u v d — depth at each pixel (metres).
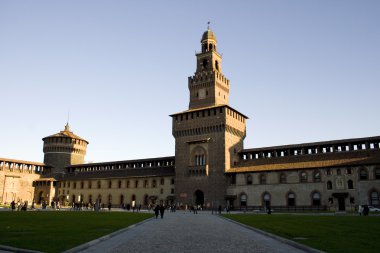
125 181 119.12
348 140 84.25
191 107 111.12
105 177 123.81
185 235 27.98
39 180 137.50
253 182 90.56
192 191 98.81
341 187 78.75
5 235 25.41
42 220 41.75
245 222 41.66
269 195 87.56
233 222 44.25
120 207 117.62
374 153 79.69
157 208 53.84
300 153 92.81
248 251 19.44
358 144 85.81
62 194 134.25
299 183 84.19
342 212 69.25
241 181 92.44
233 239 25.19
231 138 99.81
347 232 27.58
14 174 131.62
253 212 78.75
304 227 32.84
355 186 77.12
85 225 35.19
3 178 127.81
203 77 110.94
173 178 108.06
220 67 115.62
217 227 36.22
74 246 19.97
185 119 105.31
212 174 96.25
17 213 59.56
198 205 96.25
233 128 100.69
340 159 82.00
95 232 28.19
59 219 44.22
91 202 125.00
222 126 97.06
